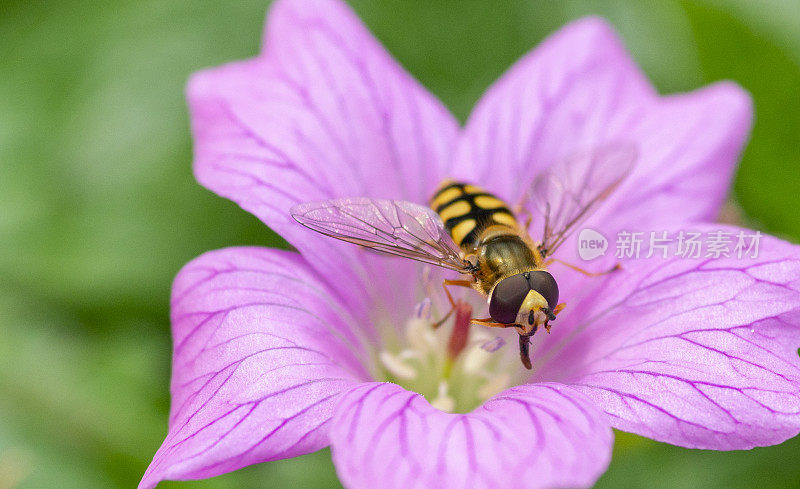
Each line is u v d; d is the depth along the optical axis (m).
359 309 0.11
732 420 0.10
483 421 0.09
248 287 0.10
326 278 0.10
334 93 0.11
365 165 0.11
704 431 0.10
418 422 0.09
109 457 0.11
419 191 0.11
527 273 0.10
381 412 0.09
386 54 0.11
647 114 0.11
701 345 0.10
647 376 0.10
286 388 0.10
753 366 0.10
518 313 0.10
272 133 0.10
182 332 0.10
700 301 0.10
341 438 0.09
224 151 0.10
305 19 0.11
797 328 0.10
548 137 0.11
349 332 0.10
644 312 0.10
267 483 0.11
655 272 0.10
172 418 0.10
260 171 0.10
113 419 0.11
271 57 0.11
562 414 0.09
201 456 0.09
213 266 0.10
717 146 0.11
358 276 0.11
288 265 0.10
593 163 0.11
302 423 0.10
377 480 0.09
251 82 0.11
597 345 0.10
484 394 0.11
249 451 0.10
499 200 0.10
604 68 0.11
